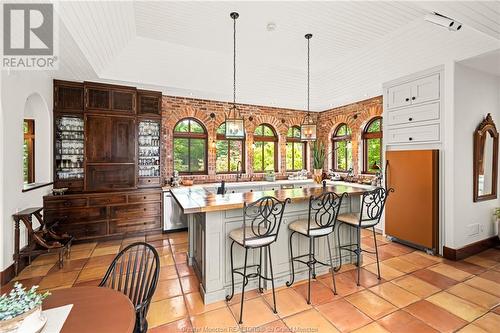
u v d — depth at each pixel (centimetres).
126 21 296
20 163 304
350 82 460
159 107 461
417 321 212
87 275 294
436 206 349
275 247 273
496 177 382
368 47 373
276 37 347
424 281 279
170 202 457
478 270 305
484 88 366
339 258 316
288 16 297
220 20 306
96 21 257
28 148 376
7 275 276
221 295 246
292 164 643
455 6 211
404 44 341
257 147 596
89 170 414
